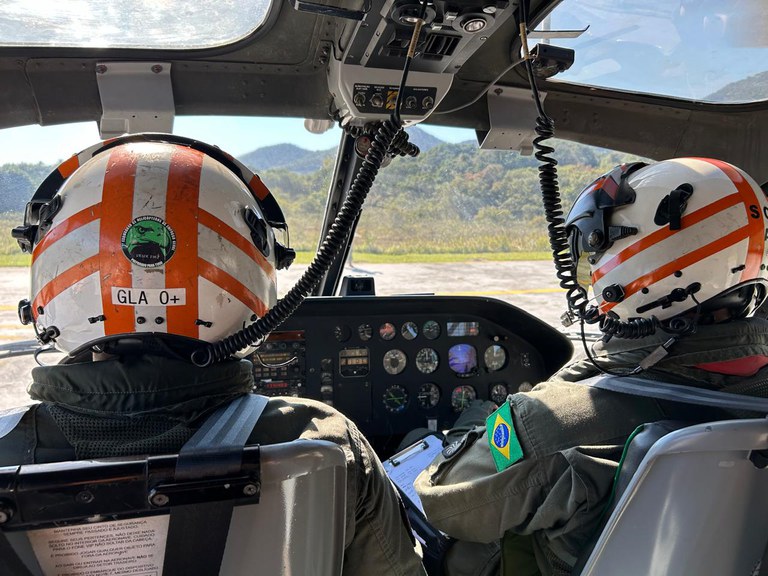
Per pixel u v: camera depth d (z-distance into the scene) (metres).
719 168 1.11
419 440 1.95
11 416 0.72
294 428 0.77
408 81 1.62
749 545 0.90
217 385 0.76
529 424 1.05
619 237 1.13
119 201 0.74
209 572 0.61
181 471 0.57
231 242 0.79
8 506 0.55
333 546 0.66
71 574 0.61
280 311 0.83
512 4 1.27
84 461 0.58
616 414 1.03
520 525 1.09
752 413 0.95
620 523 0.86
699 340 1.08
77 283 0.73
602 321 1.11
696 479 0.84
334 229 0.94
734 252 1.06
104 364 0.72
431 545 1.42
